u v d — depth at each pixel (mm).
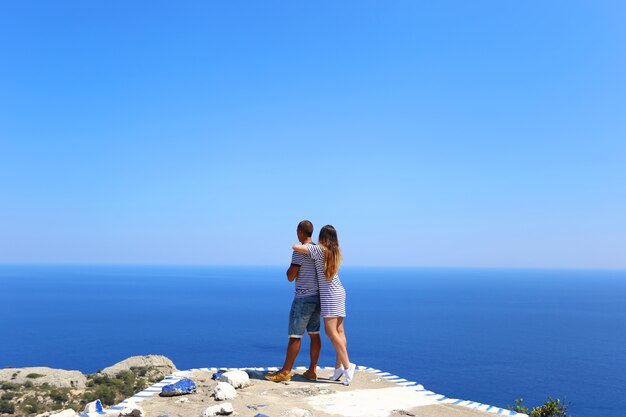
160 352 144625
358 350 151250
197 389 9820
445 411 8781
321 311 10703
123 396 42812
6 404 41531
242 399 9031
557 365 134625
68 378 49469
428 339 178125
